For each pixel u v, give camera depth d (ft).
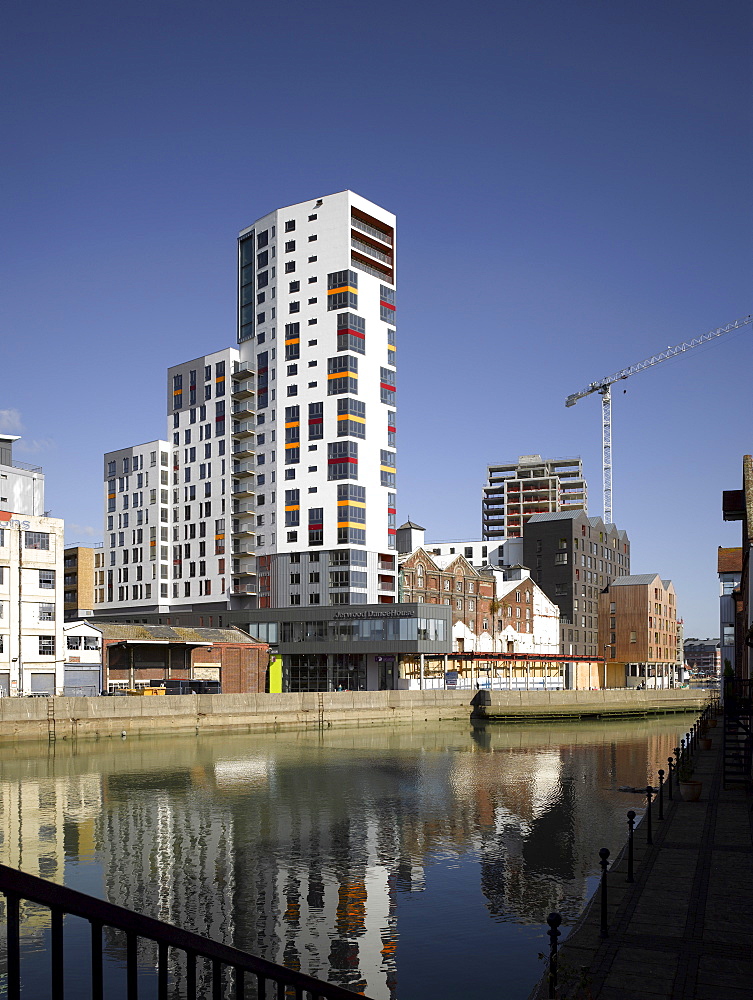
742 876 69.67
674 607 589.32
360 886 87.15
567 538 524.11
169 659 312.71
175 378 452.35
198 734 267.80
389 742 256.52
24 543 267.80
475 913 77.66
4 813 129.80
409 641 349.41
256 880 89.66
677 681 591.78
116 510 466.29
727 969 49.03
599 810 131.95
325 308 394.73
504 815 127.65
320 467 386.52
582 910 78.59
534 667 438.81
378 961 65.82
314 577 381.81
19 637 264.52
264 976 20.29
